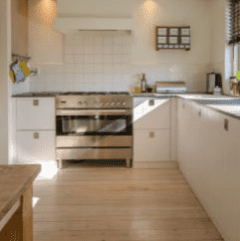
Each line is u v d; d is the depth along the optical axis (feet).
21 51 12.79
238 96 10.69
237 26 11.06
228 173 6.19
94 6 12.04
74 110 12.02
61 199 8.92
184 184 10.24
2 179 3.02
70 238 6.64
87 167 12.41
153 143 12.20
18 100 11.85
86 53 13.80
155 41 13.69
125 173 11.53
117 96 12.00
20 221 3.25
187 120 10.32
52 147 12.11
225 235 6.43
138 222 7.43
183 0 13.61
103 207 8.33
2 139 11.51
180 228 7.11
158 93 13.11
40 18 13.61
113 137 12.15
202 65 13.91
